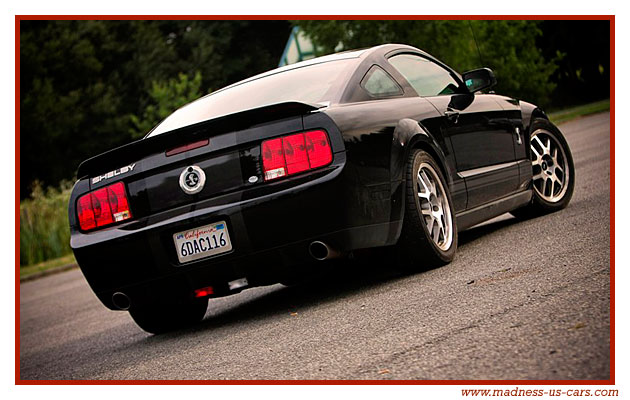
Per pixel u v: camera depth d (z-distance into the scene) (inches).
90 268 196.2
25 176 1908.2
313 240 177.6
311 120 179.5
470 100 244.1
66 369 205.9
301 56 1402.6
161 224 186.4
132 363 185.5
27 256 781.3
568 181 281.9
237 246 181.2
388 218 187.2
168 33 2234.3
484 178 233.0
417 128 203.3
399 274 211.8
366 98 199.9
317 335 160.9
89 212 197.9
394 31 1026.1
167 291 192.5
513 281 170.2
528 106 277.7
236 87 225.3
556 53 1222.9
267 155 180.4
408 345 136.6
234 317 216.4
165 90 1263.5
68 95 2007.9
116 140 2017.7
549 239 218.1
